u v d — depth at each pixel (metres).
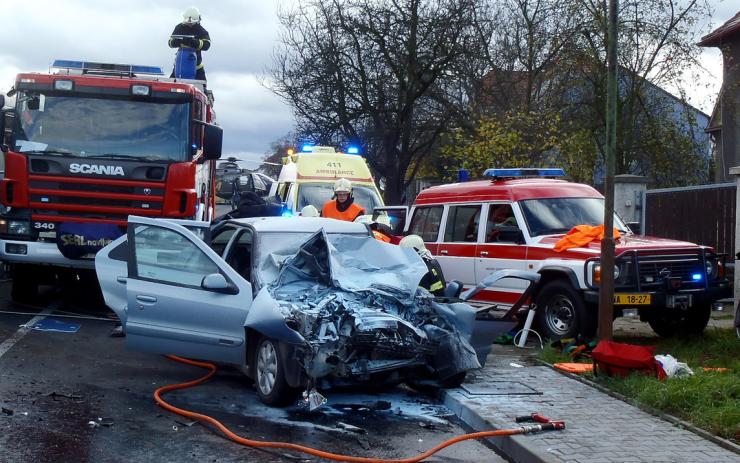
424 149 34.34
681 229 15.99
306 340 7.39
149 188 12.07
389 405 8.12
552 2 21.59
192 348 8.26
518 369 9.49
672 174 21.09
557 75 21.19
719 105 22.59
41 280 13.23
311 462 6.25
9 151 11.85
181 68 15.21
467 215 12.91
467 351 8.34
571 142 20.47
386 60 31.55
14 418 6.88
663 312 11.55
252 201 12.50
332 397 8.38
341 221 9.55
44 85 12.02
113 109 12.19
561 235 11.72
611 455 6.28
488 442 7.03
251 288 8.12
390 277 8.48
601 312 9.38
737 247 11.59
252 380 8.87
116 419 7.10
